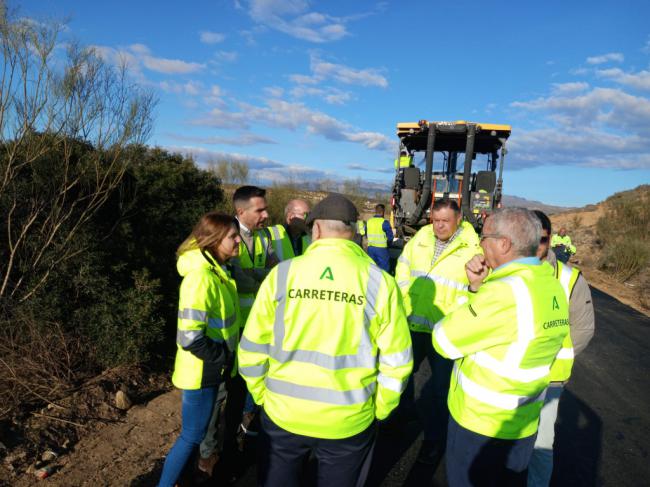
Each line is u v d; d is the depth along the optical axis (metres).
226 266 2.89
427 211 11.32
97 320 4.04
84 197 4.16
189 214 6.34
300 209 4.21
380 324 1.95
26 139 3.89
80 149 4.38
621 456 3.56
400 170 11.57
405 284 3.51
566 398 4.68
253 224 3.33
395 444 3.52
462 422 2.07
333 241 1.99
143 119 4.50
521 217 2.02
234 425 3.13
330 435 1.88
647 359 6.11
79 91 4.00
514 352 1.92
